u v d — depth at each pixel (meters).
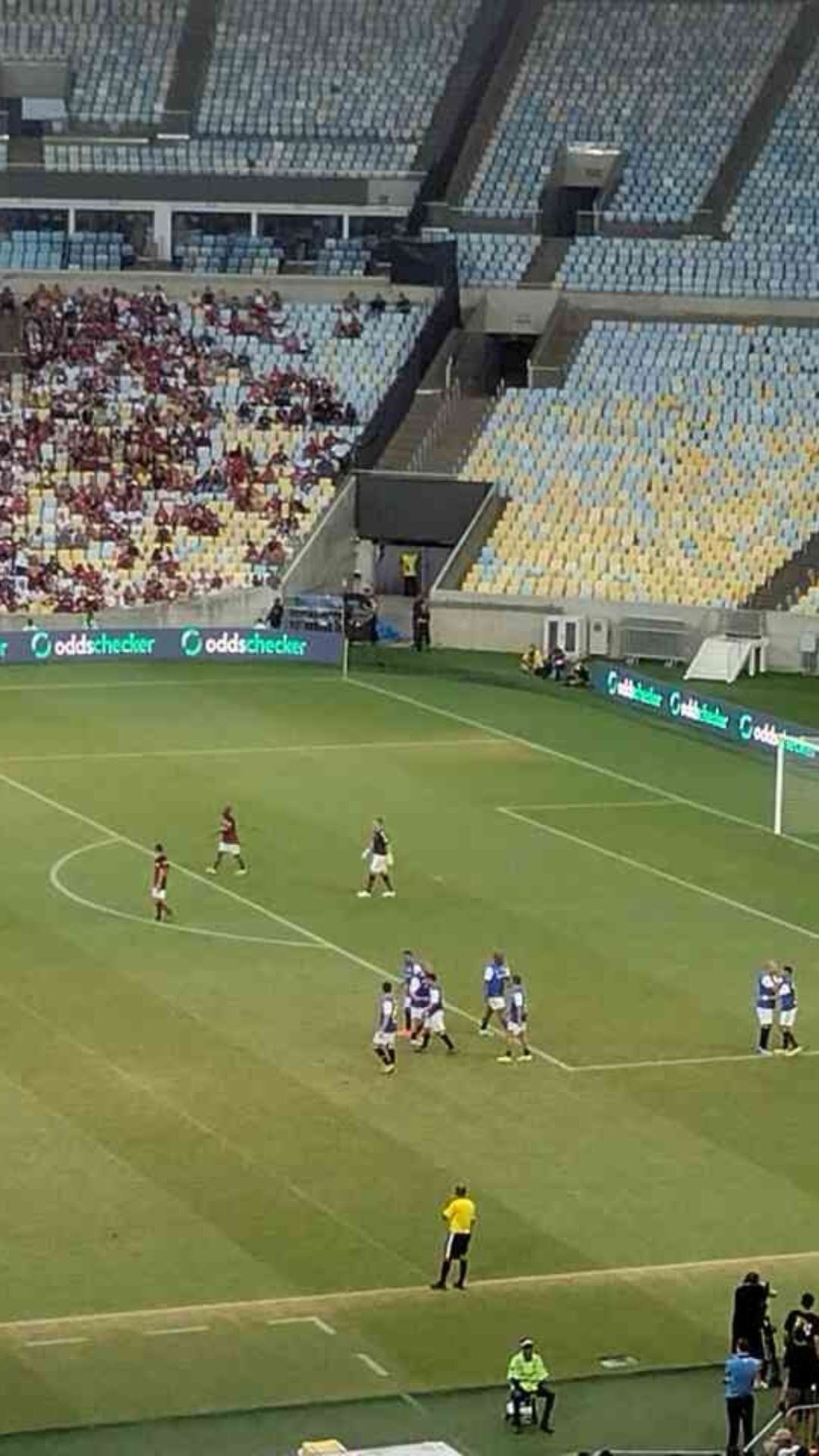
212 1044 107.12
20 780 148.00
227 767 152.00
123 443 197.12
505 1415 76.69
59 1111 99.50
